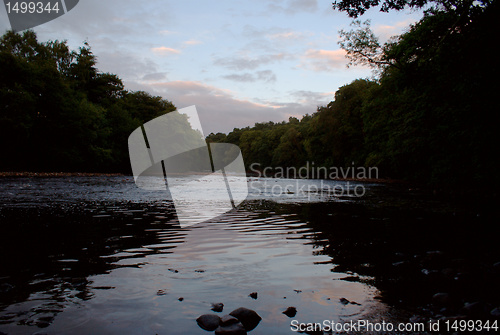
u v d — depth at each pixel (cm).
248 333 188
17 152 3594
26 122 3353
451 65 1311
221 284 271
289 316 212
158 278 282
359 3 1174
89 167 4578
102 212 714
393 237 486
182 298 237
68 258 341
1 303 220
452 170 1728
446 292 262
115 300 230
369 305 233
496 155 1401
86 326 189
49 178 2761
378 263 344
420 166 2291
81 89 5159
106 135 4606
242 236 473
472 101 1318
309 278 291
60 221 583
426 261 353
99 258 343
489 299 249
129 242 423
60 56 5003
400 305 234
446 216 734
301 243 434
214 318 198
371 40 2433
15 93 3198
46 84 3700
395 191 1767
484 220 670
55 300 227
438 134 1709
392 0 1151
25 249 377
